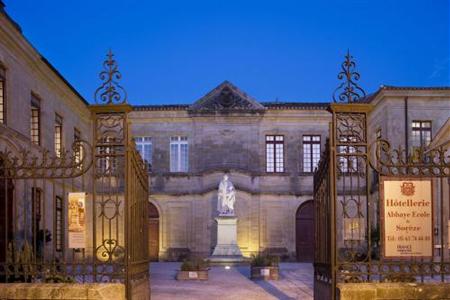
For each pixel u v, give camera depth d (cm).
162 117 4016
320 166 1282
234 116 3988
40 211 2542
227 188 3400
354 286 1087
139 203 1245
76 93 3275
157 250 3919
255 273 2370
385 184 1115
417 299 1085
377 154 1135
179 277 2328
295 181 3962
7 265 1109
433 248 1107
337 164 1165
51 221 2739
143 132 4022
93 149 1139
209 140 3994
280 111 3994
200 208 3909
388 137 3444
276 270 2370
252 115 3984
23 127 2452
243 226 3888
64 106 3181
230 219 3356
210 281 2292
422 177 1118
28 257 1180
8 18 2130
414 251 1105
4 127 2100
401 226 1108
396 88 3428
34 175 1127
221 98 4019
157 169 3994
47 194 2673
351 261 1138
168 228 3925
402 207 1111
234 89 4031
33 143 2528
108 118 1156
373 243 2842
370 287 1085
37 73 2661
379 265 1113
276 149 4019
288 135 4009
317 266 1291
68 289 1066
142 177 1284
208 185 3925
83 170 1135
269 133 4016
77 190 3234
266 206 3925
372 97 3644
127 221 1120
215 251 3328
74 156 1148
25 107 2483
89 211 3388
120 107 1146
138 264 1202
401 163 1127
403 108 3453
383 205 1110
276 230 3912
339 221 3484
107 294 1070
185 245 3912
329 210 1159
